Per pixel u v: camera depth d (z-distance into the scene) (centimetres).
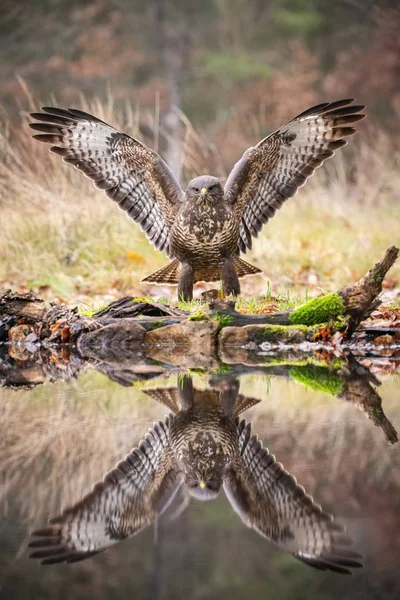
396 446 712
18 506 609
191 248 1230
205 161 2861
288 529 578
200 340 1205
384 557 539
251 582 511
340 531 563
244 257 1858
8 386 980
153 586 513
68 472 668
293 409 842
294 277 1750
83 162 1330
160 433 766
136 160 1300
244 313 1232
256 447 718
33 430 781
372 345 1193
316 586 513
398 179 2355
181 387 955
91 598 497
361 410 834
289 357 1136
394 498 599
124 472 669
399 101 3500
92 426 794
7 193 1908
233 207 1255
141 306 1282
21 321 1314
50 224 1836
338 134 1312
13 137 2208
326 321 1198
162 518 594
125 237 1839
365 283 1184
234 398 894
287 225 2048
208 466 680
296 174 1327
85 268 1767
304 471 656
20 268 1766
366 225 2095
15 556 549
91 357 1180
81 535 573
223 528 579
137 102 3550
